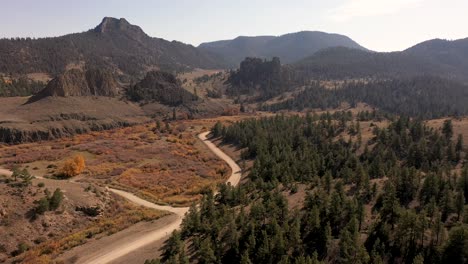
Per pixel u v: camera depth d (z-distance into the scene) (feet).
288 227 168.04
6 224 197.57
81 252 182.91
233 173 357.61
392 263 151.23
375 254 152.05
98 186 267.39
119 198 261.85
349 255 148.97
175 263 151.64
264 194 219.41
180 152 422.41
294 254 158.40
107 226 215.31
